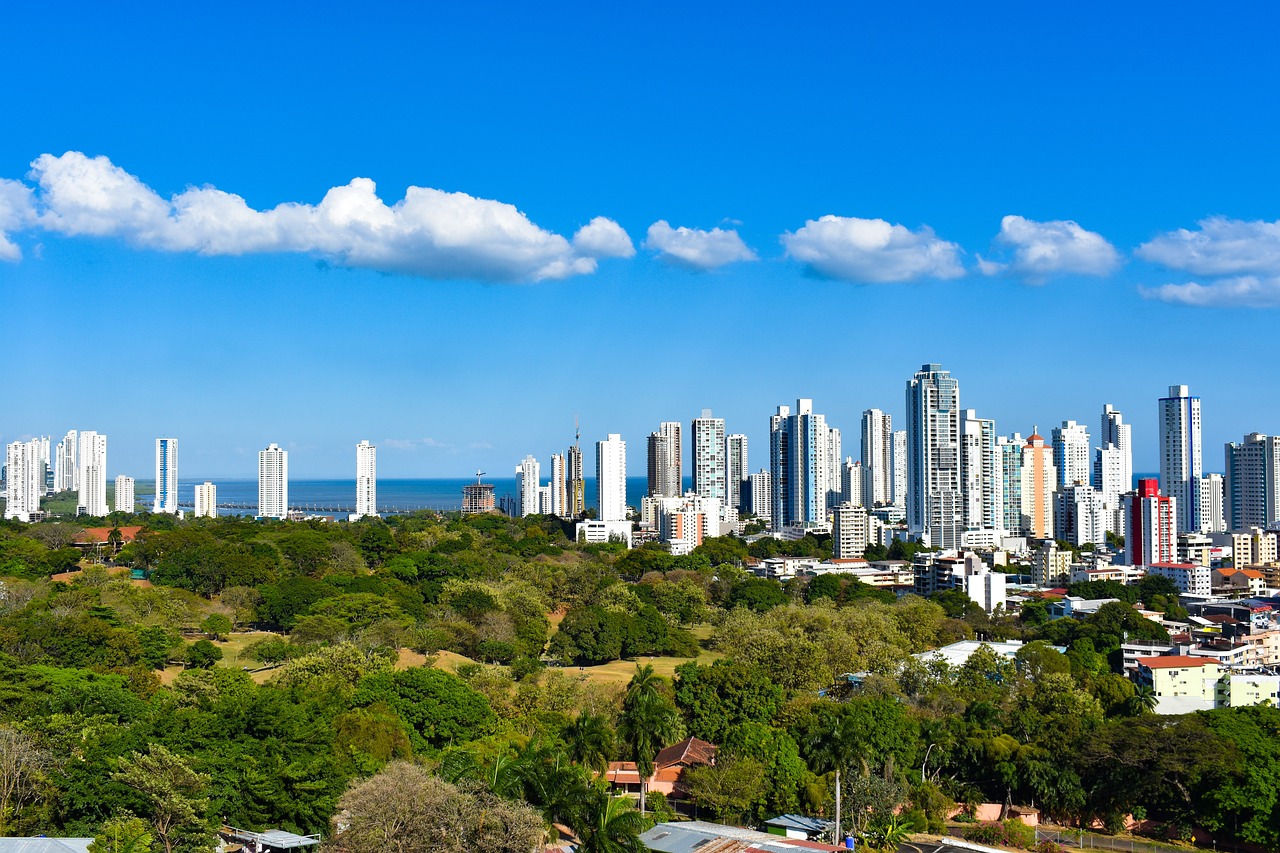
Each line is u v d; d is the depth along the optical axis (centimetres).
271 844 11506
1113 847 15400
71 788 11644
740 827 14162
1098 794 16300
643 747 14162
